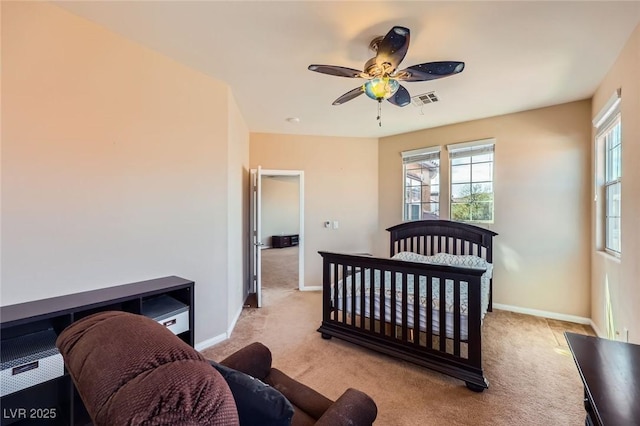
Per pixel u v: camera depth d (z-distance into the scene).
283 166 4.93
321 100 3.45
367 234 5.20
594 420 1.02
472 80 2.87
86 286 2.09
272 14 1.94
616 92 2.38
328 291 3.06
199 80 2.77
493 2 1.80
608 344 1.28
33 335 1.76
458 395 2.11
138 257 2.37
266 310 3.91
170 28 2.12
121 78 2.25
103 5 1.89
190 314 2.34
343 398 1.21
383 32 2.12
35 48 1.86
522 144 3.76
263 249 9.82
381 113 3.89
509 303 3.85
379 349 2.63
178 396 0.62
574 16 1.92
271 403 0.86
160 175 2.50
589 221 3.38
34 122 1.86
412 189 4.86
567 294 3.50
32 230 1.86
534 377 2.32
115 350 0.75
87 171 2.09
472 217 4.18
